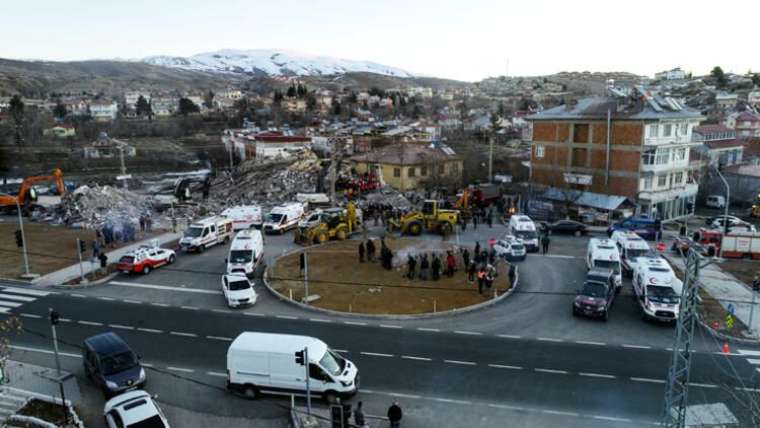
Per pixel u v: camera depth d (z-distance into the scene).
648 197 55.53
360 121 187.75
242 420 19.66
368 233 49.59
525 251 40.91
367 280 34.91
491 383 22.09
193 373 23.12
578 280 35.62
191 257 41.88
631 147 55.75
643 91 58.06
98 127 164.25
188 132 167.50
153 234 50.00
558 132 62.81
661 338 26.53
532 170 67.06
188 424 19.38
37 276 36.16
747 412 19.84
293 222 52.28
